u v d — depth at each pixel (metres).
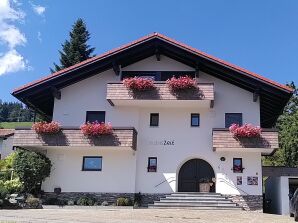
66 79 24.25
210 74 24.42
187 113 24.11
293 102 39.44
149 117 24.25
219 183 22.84
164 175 23.33
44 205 21.61
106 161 23.62
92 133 22.56
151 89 23.09
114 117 24.31
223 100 24.00
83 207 21.31
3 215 14.47
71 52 45.12
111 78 24.91
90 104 24.66
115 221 13.61
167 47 23.75
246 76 22.89
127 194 23.03
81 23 46.84
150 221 13.91
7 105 111.69
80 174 23.56
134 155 23.58
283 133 34.88
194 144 23.61
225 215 17.28
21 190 22.19
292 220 16.03
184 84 22.67
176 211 18.59
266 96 24.09
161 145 23.75
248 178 22.77
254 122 23.53
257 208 22.28
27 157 22.25
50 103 26.64
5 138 49.50
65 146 22.94
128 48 23.77
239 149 22.39
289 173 27.77
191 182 23.70
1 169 29.38
